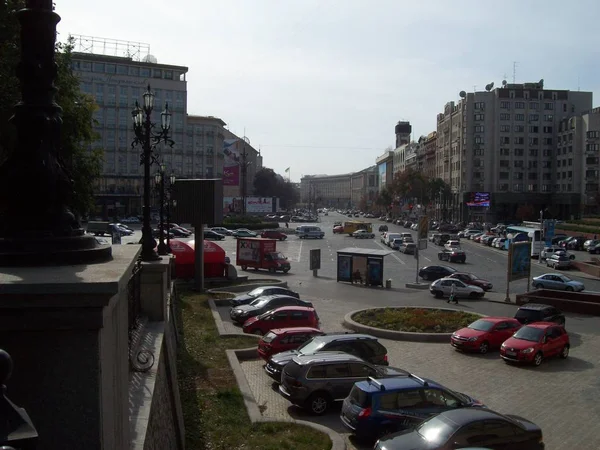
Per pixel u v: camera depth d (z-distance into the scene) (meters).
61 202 5.13
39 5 5.02
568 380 19.16
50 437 3.83
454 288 34.25
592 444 13.74
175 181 33.19
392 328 25.86
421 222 41.28
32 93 5.04
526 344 21.00
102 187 88.69
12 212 4.94
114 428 4.55
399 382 13.20
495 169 111.62
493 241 73.62
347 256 41.31
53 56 5.15
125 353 5.33
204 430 12.12
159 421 8.59
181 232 75.75
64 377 3.85
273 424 12.88
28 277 3.87
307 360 15.25
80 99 25.67
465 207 111.81
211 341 21.14
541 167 112.88
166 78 93.62
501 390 18.00
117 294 3.96
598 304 31.38
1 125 19.92
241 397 14.45
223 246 67.31
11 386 3.78
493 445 10.77
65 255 4.65
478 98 111.69
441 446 10.30
